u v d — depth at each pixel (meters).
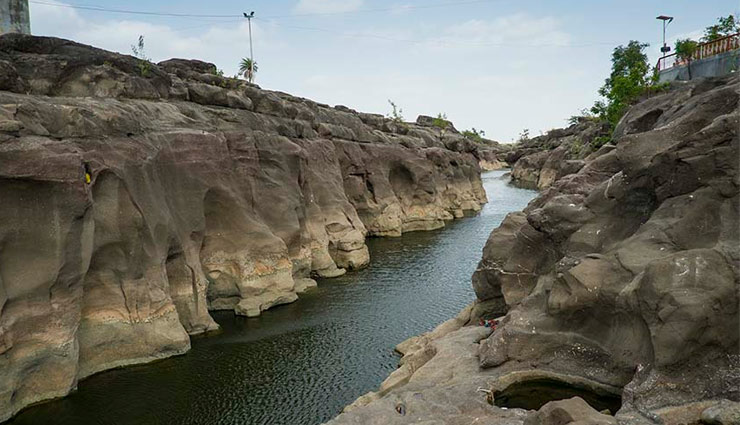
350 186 62.16
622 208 21.83
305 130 51.53
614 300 17.89
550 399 17.95
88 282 25.12
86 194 23.33
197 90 39.28
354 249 48.25
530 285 25.83
